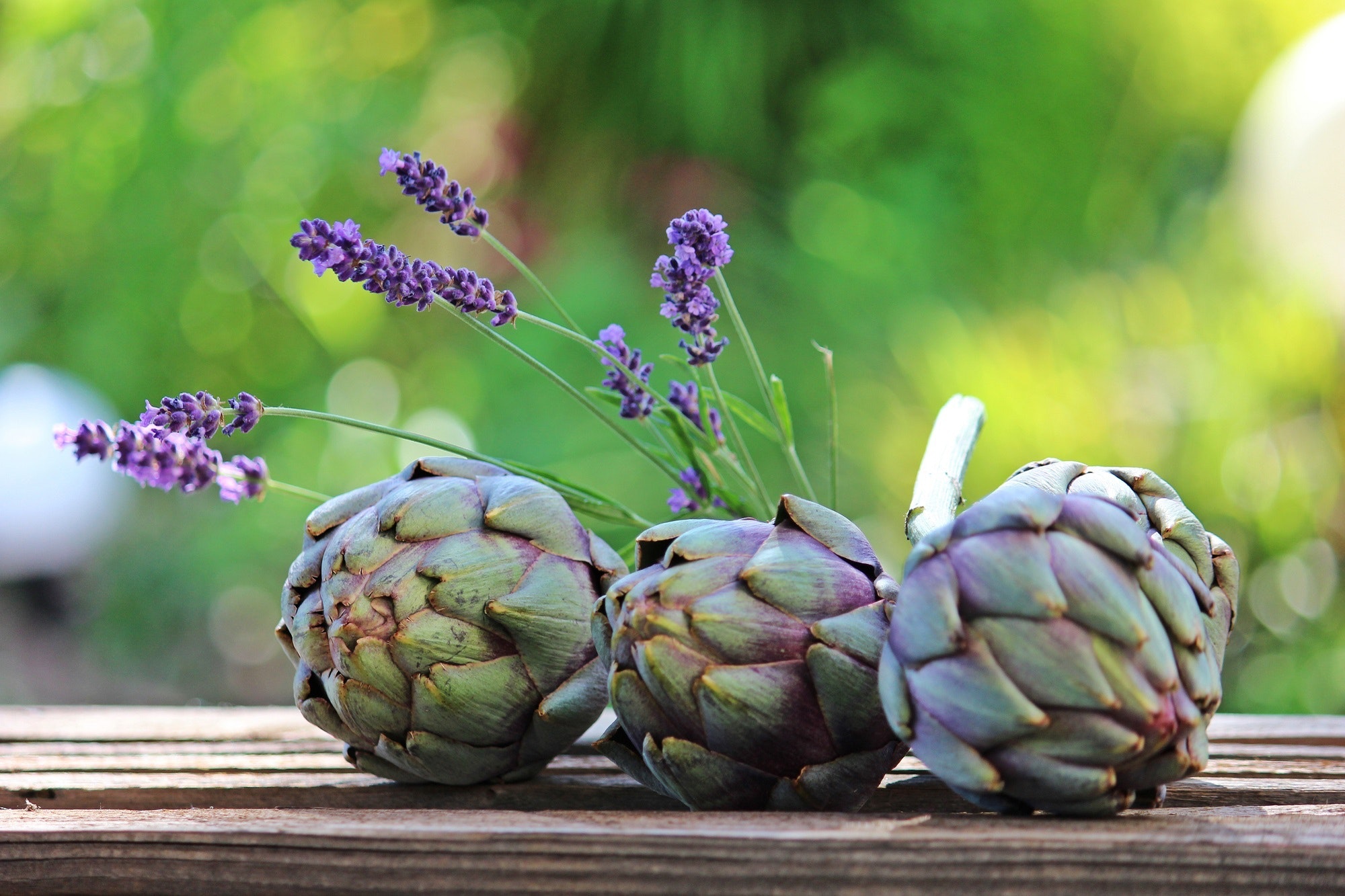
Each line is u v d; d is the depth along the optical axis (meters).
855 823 1.15
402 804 1.23
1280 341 2.07
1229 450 2.02
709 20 2.49
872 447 2.17
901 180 2.43
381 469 2.44
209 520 2.65
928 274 2.35
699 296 1.23
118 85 2.72
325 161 2.64
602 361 1.26
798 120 2.56
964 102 2.46
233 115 2.69
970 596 1.13
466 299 1.22
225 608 2.70
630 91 2.59
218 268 2.73
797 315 2.38
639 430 2.22
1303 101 2.07
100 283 2.75
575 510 1.25
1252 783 1.22
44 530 2.63
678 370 2.27
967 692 1.13
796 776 1.16
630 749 1.19
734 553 1.17
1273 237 2.19
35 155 2.79
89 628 2.79
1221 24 2.45
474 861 1.15
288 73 2.69
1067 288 2.30
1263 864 1.13
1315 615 2.04
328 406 2.60
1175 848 1.14
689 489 1.27
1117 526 1.13
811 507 1.17
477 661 1.19
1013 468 1.95
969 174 2.47
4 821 1.18
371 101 2.66
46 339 2.82
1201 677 1.13
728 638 1.15
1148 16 2.44
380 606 1.18
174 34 2.65
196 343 2.77
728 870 1.14
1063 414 2.00
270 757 1.27
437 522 1.19
